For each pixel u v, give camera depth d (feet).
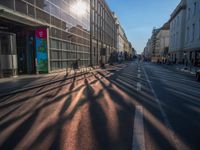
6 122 19.70
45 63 64.64
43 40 63.21
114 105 26.58
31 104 27.04
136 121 19.93
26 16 53.83
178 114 22.84
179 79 63.00
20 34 60.90
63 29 80.74
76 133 16.81
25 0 53.83
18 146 14.44
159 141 15.34
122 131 17.25
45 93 35.32
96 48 147.02
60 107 25.40
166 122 19.88
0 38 49.47
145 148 14.14
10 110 24.09
